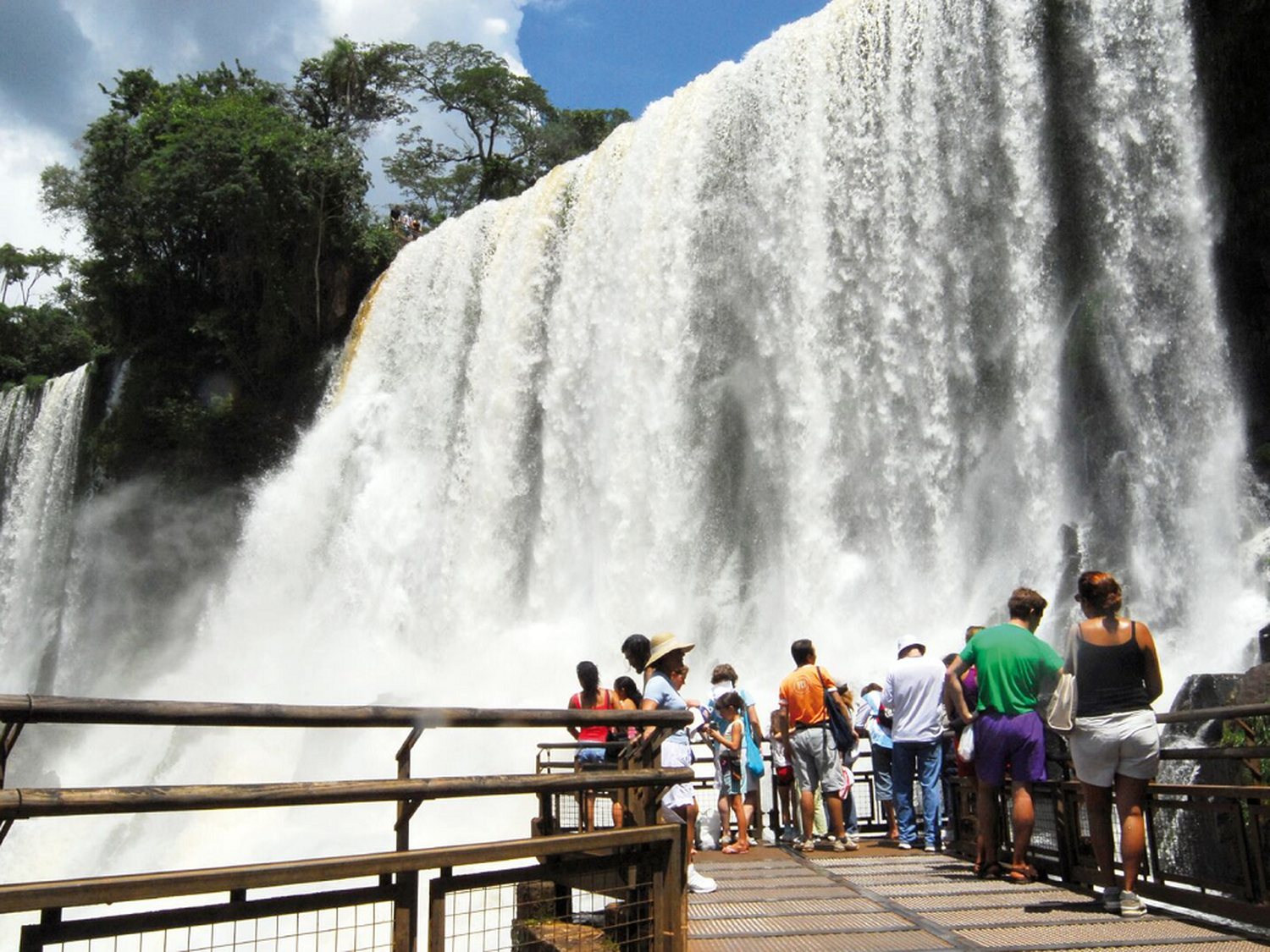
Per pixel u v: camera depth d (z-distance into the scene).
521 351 32.19
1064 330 21.95
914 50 24.17
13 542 49.84
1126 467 20.86
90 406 47.75
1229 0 20.42
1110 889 7.04
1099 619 7.09
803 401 24.72
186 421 43.19
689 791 8.29
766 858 9.92
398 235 45.44
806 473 24.44
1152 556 20.27
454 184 59.25
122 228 45.12
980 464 22.31
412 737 4.65
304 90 54.75
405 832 4.65
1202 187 20.48
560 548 29.39
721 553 26.14
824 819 11.88
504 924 8.49
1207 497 19.95
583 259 30.67
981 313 22.67
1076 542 20.83
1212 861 6.78
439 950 4.63
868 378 23.98
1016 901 7.43
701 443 26.69
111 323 47.22
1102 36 21.81
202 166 41.59
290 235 43.00
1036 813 8.77
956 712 8.98
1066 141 22.28
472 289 35.66
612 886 6.62
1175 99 20.83
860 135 24.84
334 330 43.88
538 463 31.59
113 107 51.03
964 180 23.05
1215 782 8.27
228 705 4.08
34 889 3.57
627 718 5.32
